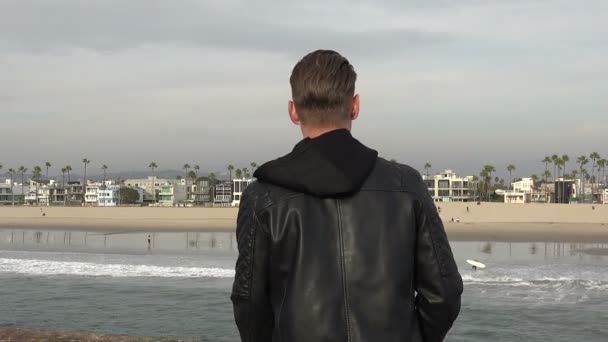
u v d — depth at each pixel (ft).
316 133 6.09
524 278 86.94
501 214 285.84
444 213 288.51
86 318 57.21
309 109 5.99
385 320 5.50
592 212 280.72
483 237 207.82
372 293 5.54
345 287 5.53
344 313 5.49
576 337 48.83
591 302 65.31
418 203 5.88
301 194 5.77
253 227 5.89
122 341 35.42
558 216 279.90
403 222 5.75
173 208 344.08
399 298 5.59
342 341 5.44
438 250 5.85
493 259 128.77
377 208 5.72
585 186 598.34
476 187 542.57
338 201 5.71
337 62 6.03
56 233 242.37
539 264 114.42
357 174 5.75
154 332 50.78
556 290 74.79
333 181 5.65
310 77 5.93
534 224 266.36
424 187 6.13
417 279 5.88
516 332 50.55
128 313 59.57
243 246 5.97
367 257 5.58
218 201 566.36
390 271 5.57
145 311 60.59
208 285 79.61
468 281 83.51
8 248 165.78
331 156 5.81
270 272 5.84
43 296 70.44
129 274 92.58
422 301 5.83
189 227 276.41
